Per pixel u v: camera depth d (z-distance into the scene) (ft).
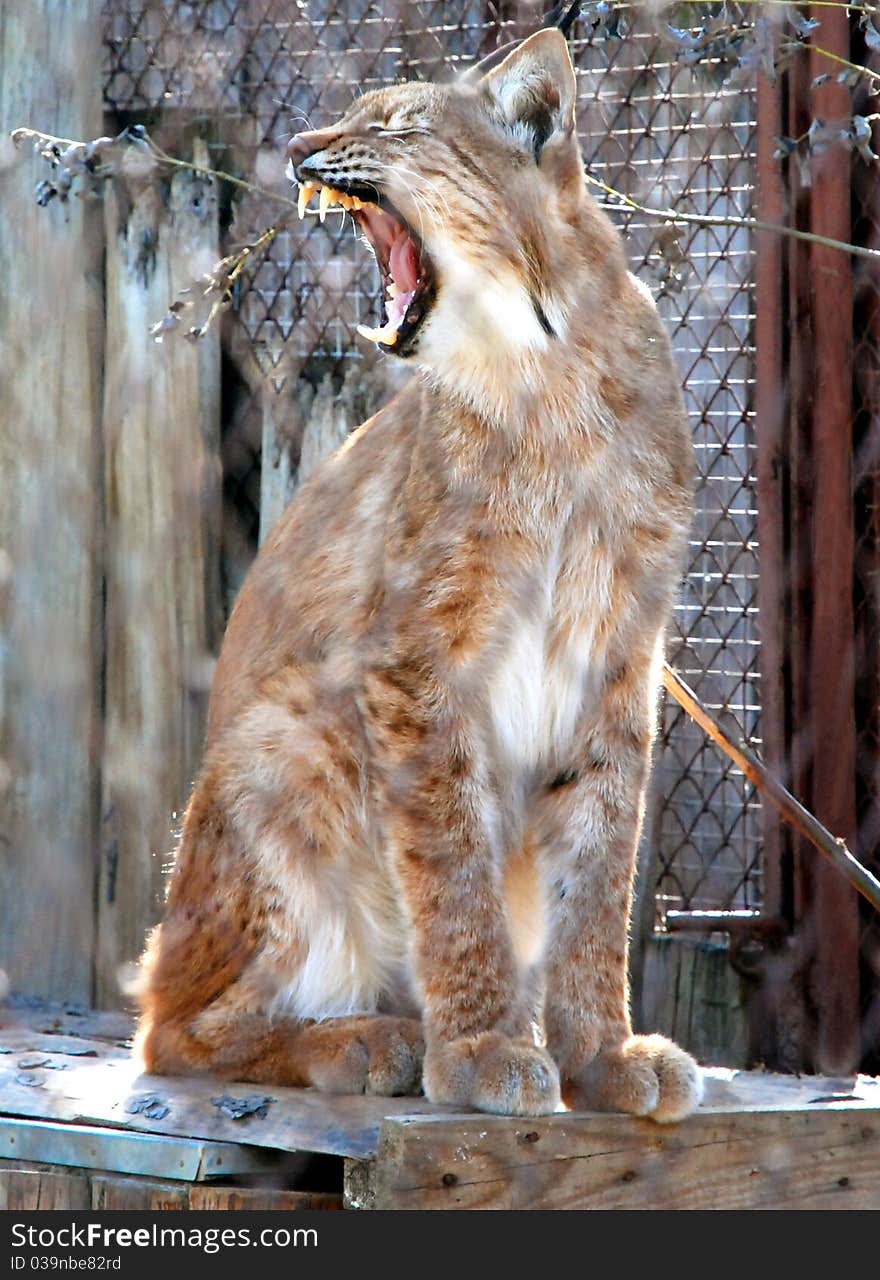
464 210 28.32
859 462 34.83
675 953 36.32
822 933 34.94
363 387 37.37
